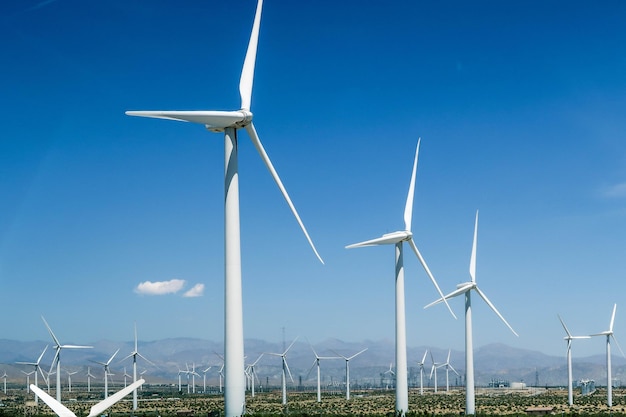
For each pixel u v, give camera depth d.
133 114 70.12
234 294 72.00
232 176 73.75
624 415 155.38
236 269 72.50
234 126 74.12
